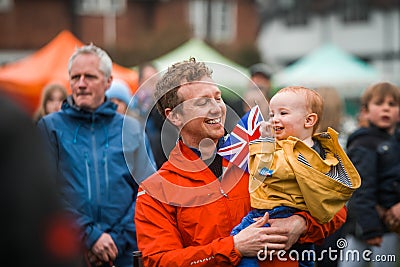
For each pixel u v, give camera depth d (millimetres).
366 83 16891
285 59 36906
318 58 17578
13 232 1190
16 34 31062
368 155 4488
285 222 2717
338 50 17750
